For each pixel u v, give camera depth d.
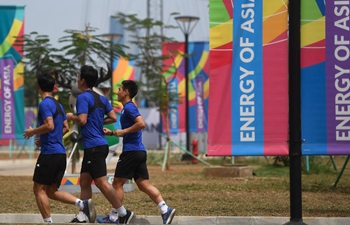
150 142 75.50
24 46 35.94
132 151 17.28
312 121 16.36
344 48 16.36
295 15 16.33
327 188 27.42
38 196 16.45
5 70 36.75
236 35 16.66
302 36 16.42
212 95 16.70
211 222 18.61
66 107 34.00
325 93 16.36
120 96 17.66
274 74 16.55
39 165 16.33
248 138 16.59
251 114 16.59
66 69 34.97
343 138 16.34
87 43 34.69
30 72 36.62
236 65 16.64
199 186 28.31
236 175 34.19
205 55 55.97
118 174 17.39
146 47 49.88
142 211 20.55
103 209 21.19
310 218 18.33
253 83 16.59
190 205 21.78
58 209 21.20
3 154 67.00
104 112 17.23
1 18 36.53
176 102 50.97
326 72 16.38
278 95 16.53
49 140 16.36
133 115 17.20
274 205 21.66
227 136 16.66
